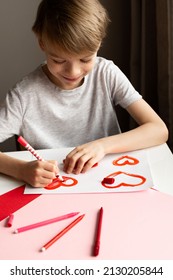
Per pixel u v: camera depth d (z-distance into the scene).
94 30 0.76
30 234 0.57
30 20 1.55
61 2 0.78
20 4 1.52
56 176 0.73
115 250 0.52
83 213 0.62
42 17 0.79
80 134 1.07
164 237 0.54
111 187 0.69
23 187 0.72
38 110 1.01
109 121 1.09
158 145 0.88
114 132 1.12
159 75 1.29
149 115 0.95
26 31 1.57
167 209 0.62
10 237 0.57
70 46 0.74
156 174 0.74
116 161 0.80
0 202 0.67
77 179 0.73
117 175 0.73
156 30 1.31
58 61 0.79
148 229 0.57
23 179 0.74
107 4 1.53
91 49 0.77
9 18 1.54
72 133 1.07
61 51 0.75
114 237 0.55
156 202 0.64
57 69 0.81
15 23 1.55
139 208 0.62
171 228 0.56
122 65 1.64
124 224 0.58
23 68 1.65
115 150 0.82
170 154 0.83
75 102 1.03
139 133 0.87
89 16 0.77
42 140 1.03
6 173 0.77
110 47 1.60
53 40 0.75
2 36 1.57
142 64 1.38
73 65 0.79
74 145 1.07
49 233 0.57
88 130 1.07
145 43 1.36
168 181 0.71
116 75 1.04
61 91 1.00
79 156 0.77
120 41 1.59
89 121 1.07
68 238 0.56
